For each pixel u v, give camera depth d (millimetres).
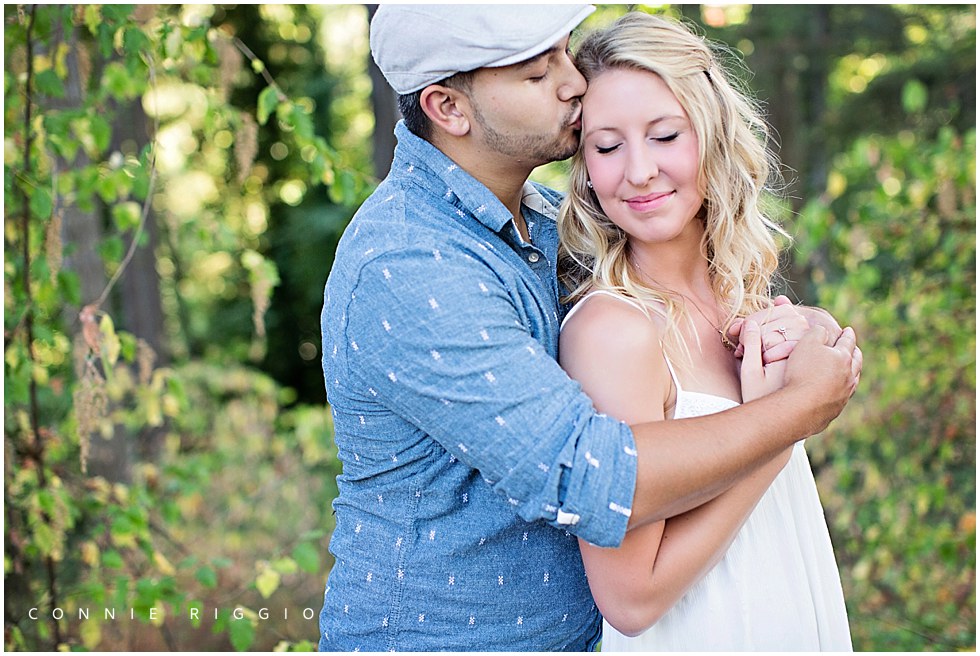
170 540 2861
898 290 3559
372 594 1475
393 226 1373
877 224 3506
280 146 10461
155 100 2404
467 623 1451
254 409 5031
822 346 1377
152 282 6484
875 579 3822
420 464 1418
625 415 1340
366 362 1331
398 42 1397
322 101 10547
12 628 2562
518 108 1380
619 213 1430
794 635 1497
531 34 1340
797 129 8289
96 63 3367
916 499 3490
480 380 1249
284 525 4387
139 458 4672
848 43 8305
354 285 1351
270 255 10961
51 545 2496
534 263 1505
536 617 1477
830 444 3725
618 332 1373
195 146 8211
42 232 2529
